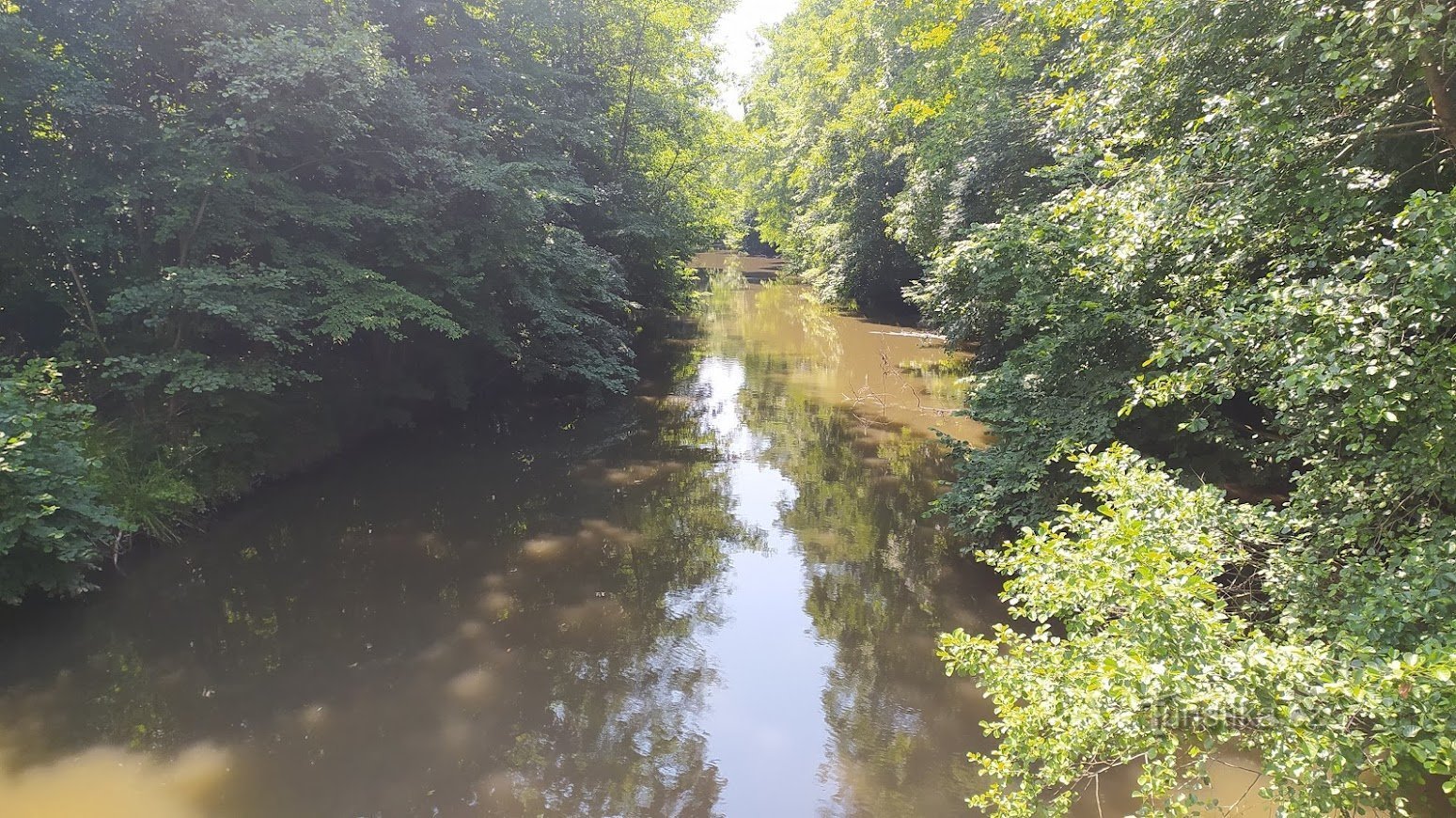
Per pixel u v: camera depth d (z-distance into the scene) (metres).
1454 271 3.17
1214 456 6.97
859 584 8.13
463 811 4.85
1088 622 3.40
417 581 8.00
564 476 11.55
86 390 8.83
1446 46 4.05
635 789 5.11
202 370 8.14
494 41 14.81
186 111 8.68
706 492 10.98
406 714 5.82
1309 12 4.57
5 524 5.75
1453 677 2.52
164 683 6.12
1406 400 3.59
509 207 11.84
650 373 19.34
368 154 10.58
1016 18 12.30
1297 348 3.73
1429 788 4.09
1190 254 5.45
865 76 18.73
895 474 11.73
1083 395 7.07
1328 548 4.34
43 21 8.21
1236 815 4.36
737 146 29.59
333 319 9.30
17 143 8.29
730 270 51.66
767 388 17.64
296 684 6.16
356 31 9.31
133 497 7.86
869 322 28.00
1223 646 3.04
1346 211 4.66
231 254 9.77
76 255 8.92
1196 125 6.04
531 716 5.87
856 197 26.73
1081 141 8.12
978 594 7.78
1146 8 6.44
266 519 9.24
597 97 18.41
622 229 18.25
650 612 7.52
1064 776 3.30
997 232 8.06
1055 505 6.88
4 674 6.06
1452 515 4.02
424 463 11.85
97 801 4.78
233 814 4.74
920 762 5.37
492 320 12.91
